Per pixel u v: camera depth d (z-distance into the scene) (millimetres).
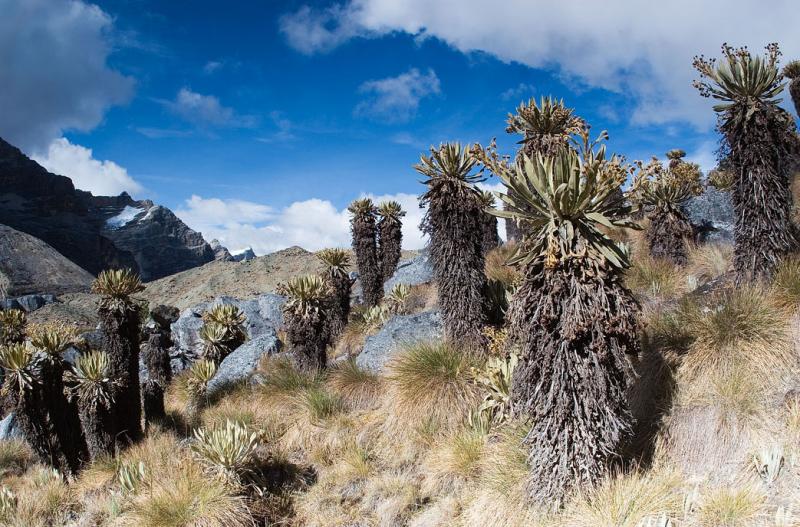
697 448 4355
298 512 6262
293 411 8367
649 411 4855
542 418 4230
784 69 11070
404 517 5598
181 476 6484
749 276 5777
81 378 8859
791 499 3619
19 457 10891
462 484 5598
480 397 6559
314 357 9297
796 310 4996
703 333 5016
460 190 7066
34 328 13344
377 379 8156
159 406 10383
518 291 4348
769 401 4395
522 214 4453
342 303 12164
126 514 6578
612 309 3979
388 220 15156
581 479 4082
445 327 7480
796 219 6707
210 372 11531
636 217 10508
